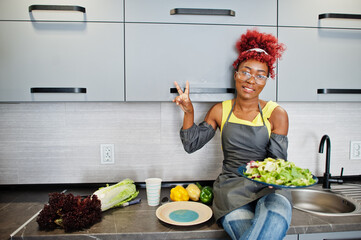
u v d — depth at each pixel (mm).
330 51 1323
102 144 1564
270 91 1302
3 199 1390
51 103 1536
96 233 1030
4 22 1203
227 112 1308
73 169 1564
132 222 1132
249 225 1015
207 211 1213
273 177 1014
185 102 1202
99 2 1227
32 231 1041
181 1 1253
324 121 1657
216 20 1269
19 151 1540
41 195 1448
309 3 1298
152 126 1580
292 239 1092
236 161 1272
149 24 1248
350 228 1094
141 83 1261
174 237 1053
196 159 1612
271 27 1290
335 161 1674
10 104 1521
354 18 1297
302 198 1490
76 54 1232
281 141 1227
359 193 1433
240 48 1272
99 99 1251
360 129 1669
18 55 1215
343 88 1341
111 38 1238
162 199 1389
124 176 1584
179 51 1265
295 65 1309
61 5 1187
